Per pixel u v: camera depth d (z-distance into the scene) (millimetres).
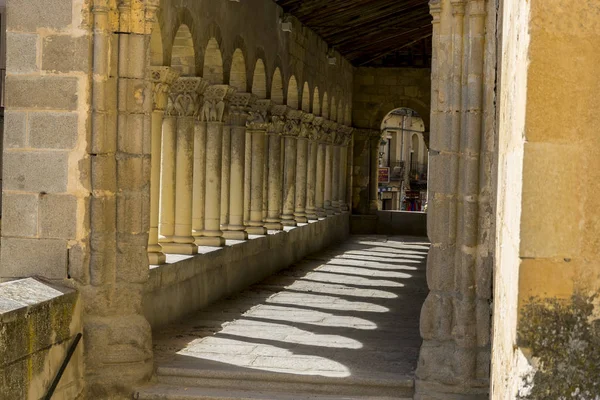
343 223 26109
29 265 8133
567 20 3111
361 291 14945
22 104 8117
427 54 27188
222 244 13742
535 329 3150
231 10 13961
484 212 7699
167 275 10969
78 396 7926
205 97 13547
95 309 8125
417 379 7855
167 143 12250
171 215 12344
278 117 17641
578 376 3123
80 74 8039
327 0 17984
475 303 7750
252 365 8680
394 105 27266
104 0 8047
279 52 17500
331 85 23641
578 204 3131
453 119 7781
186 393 8055
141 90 8297
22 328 6852
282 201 19500
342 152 25641
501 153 4398
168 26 11078
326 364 8789
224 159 15031
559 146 3131
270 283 15656
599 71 3113
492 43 7664
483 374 7707
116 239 8273
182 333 10500
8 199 8156
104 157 8125
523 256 3156
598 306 3125
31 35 8086
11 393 6672
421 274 17781
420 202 56594
